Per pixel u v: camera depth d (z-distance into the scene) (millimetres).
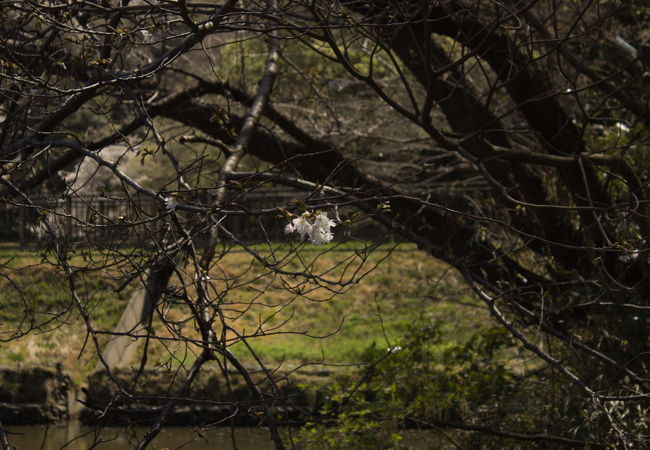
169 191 5477
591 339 10266
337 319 25781
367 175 11289
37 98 6938
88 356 22500
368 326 25250
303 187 7352
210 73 12258
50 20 5641
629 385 9203
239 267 26938
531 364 12906
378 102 14492
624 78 11883
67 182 5875
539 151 13203
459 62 7250
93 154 5992
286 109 13312
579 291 10703
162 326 23703
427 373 11188
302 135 11125
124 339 22938
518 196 11117
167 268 6363
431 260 28906
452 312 16797
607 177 9734
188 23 5719
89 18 7613
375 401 10859
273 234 26281
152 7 5746
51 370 21766
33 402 21469
